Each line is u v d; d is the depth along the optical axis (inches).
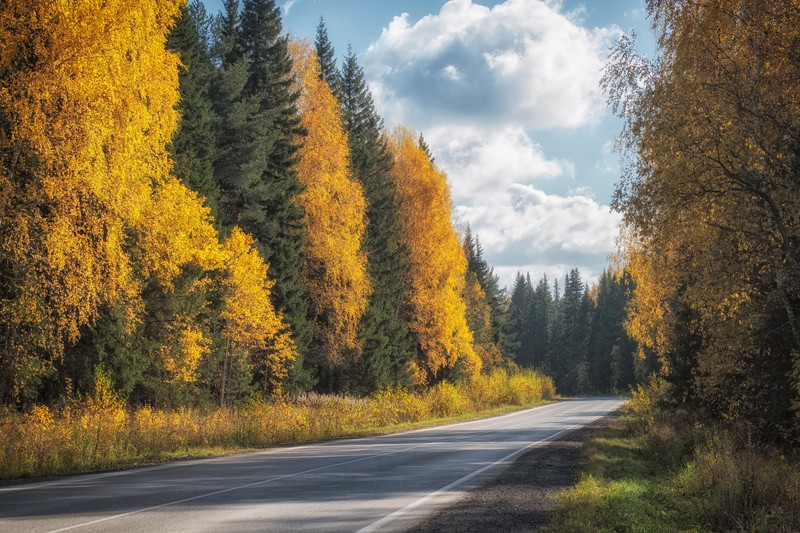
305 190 1523.1
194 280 1013.2
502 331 4552.2
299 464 591.8
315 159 1561.3
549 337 6432.1
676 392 920.9
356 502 387.9
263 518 332.8
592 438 840.3
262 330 1165.7
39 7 580.4
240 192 1482.5
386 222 1953.7
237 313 1120.2
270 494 413.1
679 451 642.8
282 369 1282.0
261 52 1657.2
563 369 5762.8
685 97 559.2
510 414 1820.9
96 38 601.9
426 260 1969.7
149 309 975.6
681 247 625.0
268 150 1499.8
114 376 895.1
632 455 697.6
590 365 5329.7
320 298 1563.7
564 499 394.9
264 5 1649.9
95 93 619.8
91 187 618.8
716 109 540.7
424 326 1991.9
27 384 716.7
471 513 359.9
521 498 414.9
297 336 1453.0
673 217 566.6
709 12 583.5
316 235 1509.6
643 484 480.1
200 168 1280.8
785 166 514.9
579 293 6919.3
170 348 957.8
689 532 335.6
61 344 658.2
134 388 1001.5
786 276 526.0
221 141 1489.9
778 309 558.9
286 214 1482.5
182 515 337.7
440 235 1968.5
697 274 591.2
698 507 375.6
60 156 593.6
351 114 2297.0
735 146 533.0
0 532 290.2
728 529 344.2
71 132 603.8
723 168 528.7
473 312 3038.9
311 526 315.6
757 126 525.3
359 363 1749.5
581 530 312.0
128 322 840.9
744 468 409.4
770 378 583.2
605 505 372.5
